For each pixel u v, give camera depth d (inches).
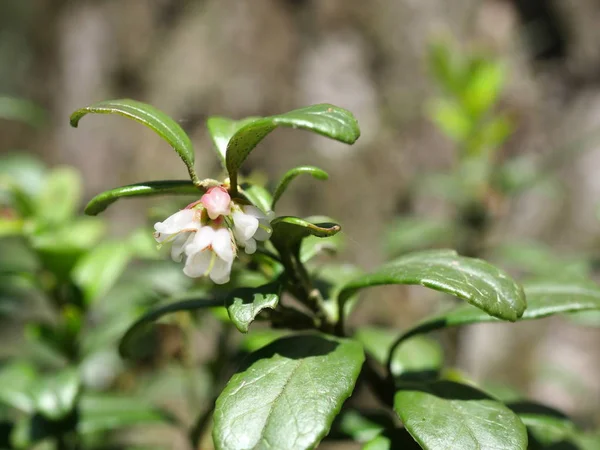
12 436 5.8
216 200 3.9
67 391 5.5
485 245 8.9
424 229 9.0
